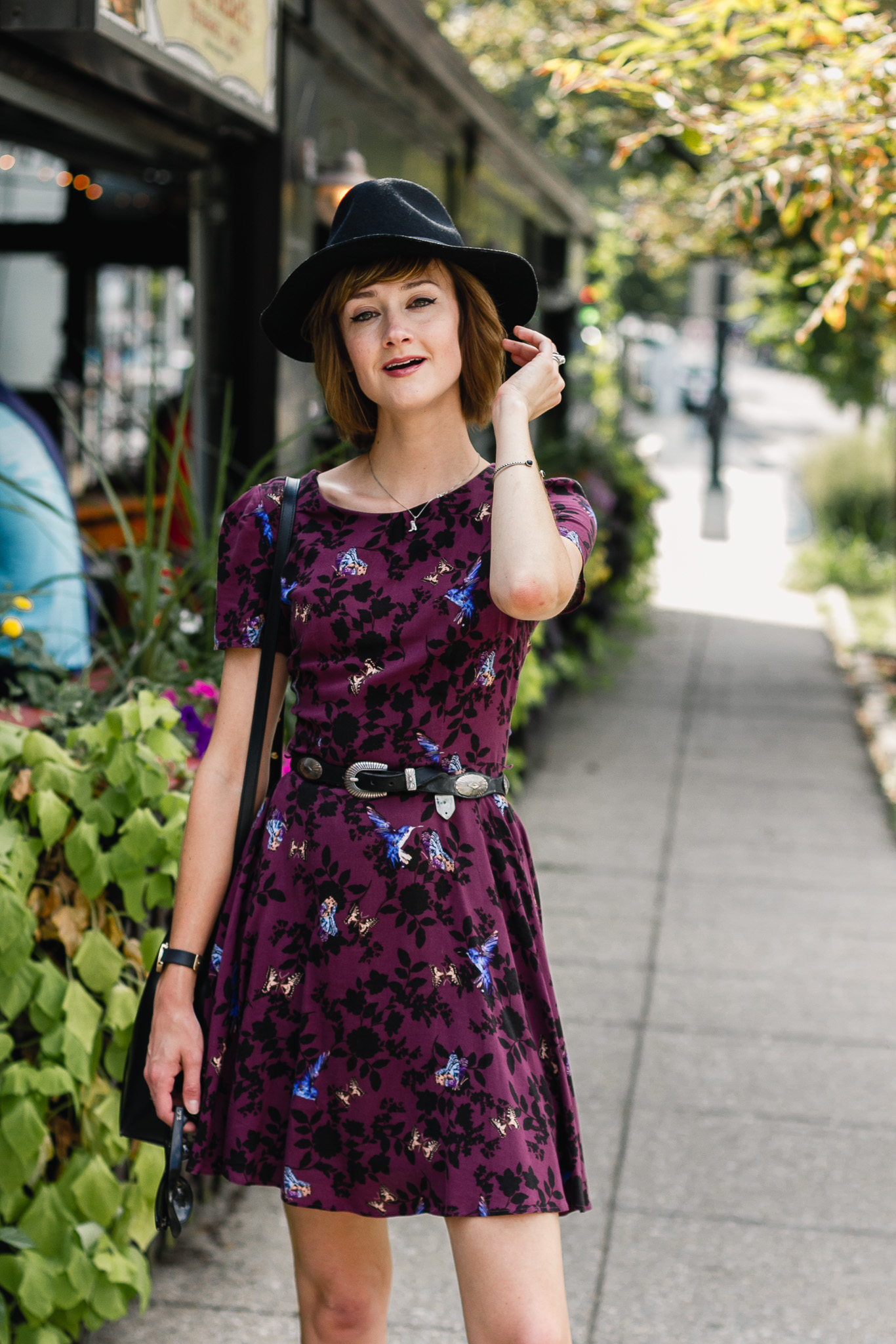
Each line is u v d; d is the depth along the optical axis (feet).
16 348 33.40
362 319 6.48
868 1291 9.96
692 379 131.44
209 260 15.97
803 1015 14.66
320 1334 6.79
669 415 131.95
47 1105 8.47
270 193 15.87
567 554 6.19
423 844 6.16
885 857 20.20
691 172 28.84
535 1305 5.86
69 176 24.85
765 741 26.91
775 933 17.08
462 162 26.96
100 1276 8.49
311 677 6.40
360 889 6.17
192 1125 6.59
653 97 12.97
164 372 28.43
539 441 38.06
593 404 49.80
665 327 107.04
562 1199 6.04
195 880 6.59
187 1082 6.47
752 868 19.58
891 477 50.57
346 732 6.26
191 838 6.61
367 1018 6.15
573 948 16.47
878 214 13.01
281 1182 6.32
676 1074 13.24
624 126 31.55
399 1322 9.50
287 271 16.22
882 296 16.55
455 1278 10.07
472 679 6.23
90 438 24.86
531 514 6.06
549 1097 6.30
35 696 10.41
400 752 6.21
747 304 41.42
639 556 37.24
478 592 6.18
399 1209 6.20
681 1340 9.37
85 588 12.38
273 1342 9.18
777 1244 10.52
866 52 12.22
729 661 34.53
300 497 6.62
